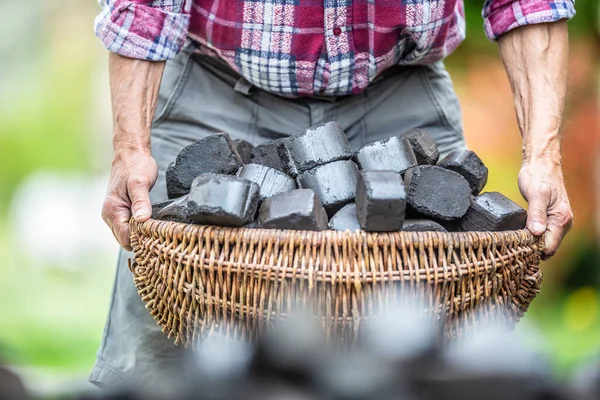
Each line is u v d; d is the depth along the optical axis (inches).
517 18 134.4
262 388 69.5
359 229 103.2
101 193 733.9
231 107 141.5
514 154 334.3
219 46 135.1
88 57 826.8
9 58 837.8
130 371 142.4
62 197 717.9
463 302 104.5
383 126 143.4
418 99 144.3
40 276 614.5
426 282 102.0
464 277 104.1
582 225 357.7
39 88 846.5
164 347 141.3
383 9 128.8
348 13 130.1
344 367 69.9
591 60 310.7
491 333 81.6
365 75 134.8
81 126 841.5
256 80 135.9
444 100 146.5
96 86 829.8
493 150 332.5
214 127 141.1
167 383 70.9
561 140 132.4
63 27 820.6
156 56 130.1
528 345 70.4
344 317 100.9
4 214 827.4
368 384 68.3
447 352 70.7
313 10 130.2
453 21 142.5
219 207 102.9
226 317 104.0
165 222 109.3
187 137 142.3
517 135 333.7
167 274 108.3
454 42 144.0
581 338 294.2
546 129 130.8
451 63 302.5
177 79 143.0
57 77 834.2
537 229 115.6
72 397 70.2
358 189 108.0
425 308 102.2
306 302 100.9
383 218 100.9
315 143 124.0
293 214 103.8
